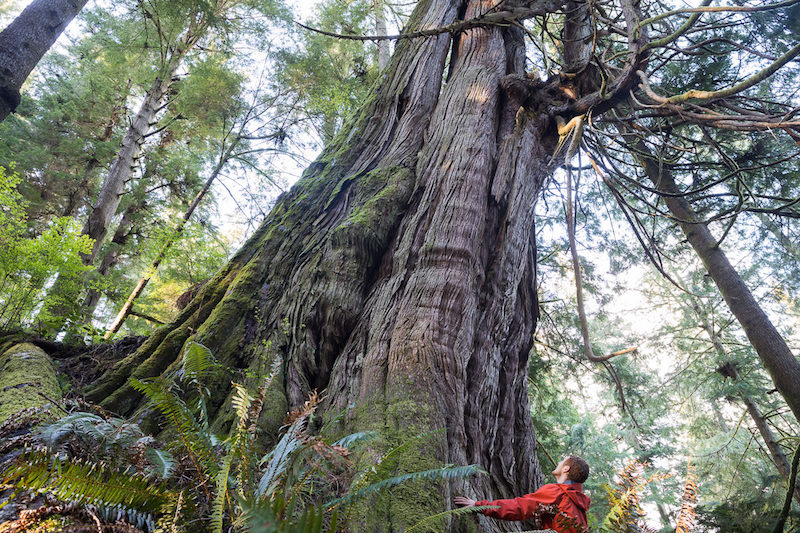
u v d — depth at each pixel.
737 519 5.39
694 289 14.91
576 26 7.63
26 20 6.21
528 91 6.66
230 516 1.95
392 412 3.63
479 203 5.37
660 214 6.64
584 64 6.64
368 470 2.19
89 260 10.85
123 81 16.19
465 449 3.77
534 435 5.56
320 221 5.91
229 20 14.26
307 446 1.97
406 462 3.21
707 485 14.95
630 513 2.10
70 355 5.58
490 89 6.50
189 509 2.09
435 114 6.61
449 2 7.80
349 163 6.55
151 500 2.01
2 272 5.61
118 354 5.56
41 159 14.12
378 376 4.06
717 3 6.75
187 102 14.11
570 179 4.45
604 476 17.53
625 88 6.09
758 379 12.80
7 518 1.78
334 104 13.62
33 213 14.44
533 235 6.72
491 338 4.97
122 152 12.40
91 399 4.48
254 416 2.24
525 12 5.84
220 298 5.46
